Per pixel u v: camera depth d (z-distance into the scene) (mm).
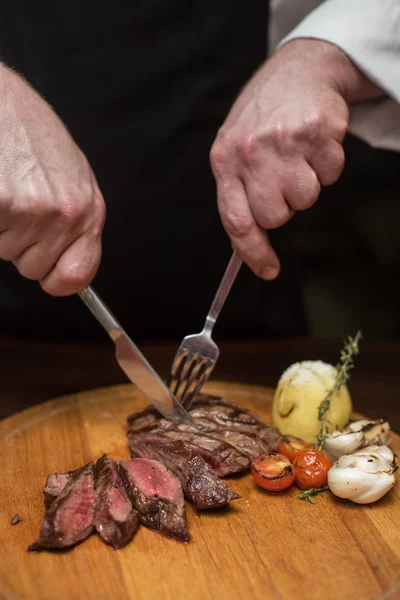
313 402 636
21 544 506
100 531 512
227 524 537
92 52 862
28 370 777
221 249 923
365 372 785
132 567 491
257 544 516
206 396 676
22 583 473
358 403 715
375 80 618
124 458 616
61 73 869
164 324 954
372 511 554
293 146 576
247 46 875
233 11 858
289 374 658
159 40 861
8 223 545
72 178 563
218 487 549
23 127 546
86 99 874
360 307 1272
